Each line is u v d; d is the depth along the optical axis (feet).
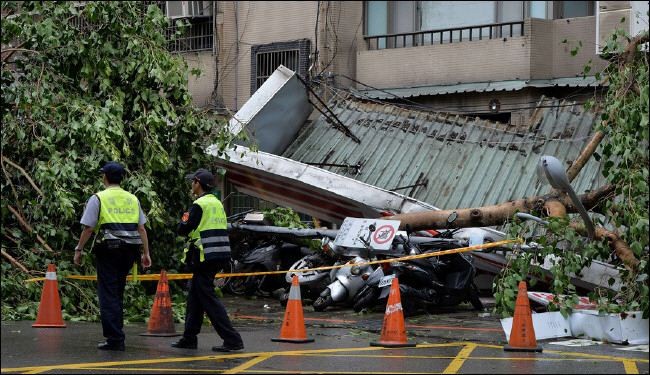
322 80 128.77
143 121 79.15
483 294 98.78
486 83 120.26
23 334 64.59
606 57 69.82
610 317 61.87
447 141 111.24
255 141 98.12
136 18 81.20
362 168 110.63
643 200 63.52
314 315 80.48
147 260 59.98
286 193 105.19
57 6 79.56
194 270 57.62
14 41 86.84
